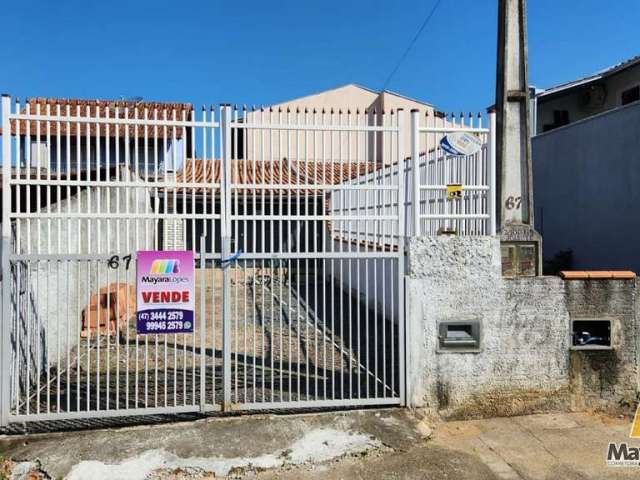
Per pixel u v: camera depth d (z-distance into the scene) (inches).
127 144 202.4
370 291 364.5
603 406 226.2
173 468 174.7
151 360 283.9
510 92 238.2
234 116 209.2
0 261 196.2
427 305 218.2
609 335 226.2
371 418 206.7
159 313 201.8
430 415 215.8
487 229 233.6
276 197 237.1
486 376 220.1
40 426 194.5
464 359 219.0
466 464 181.5
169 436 187.9
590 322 227.0
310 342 327.6
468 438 202.5
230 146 207.9
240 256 207.6
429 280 218.7
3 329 190.9
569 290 224.8
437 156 295.0
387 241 305.3
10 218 193.6
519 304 222.5
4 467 170.9
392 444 193.2
